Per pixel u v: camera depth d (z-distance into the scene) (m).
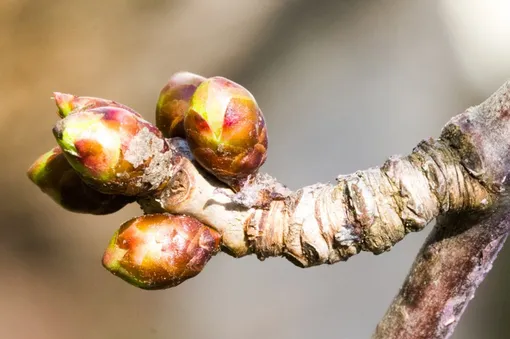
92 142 0.14
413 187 0.14
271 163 0.32
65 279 0.32
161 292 0.33
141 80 0.33
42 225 0.32
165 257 0.14
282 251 0.14
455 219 0.15
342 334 0.31
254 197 0.14
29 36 0.33
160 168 0.14
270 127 0.33
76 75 0.33
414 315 0.15
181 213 0.14
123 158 0.14
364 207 0.14
